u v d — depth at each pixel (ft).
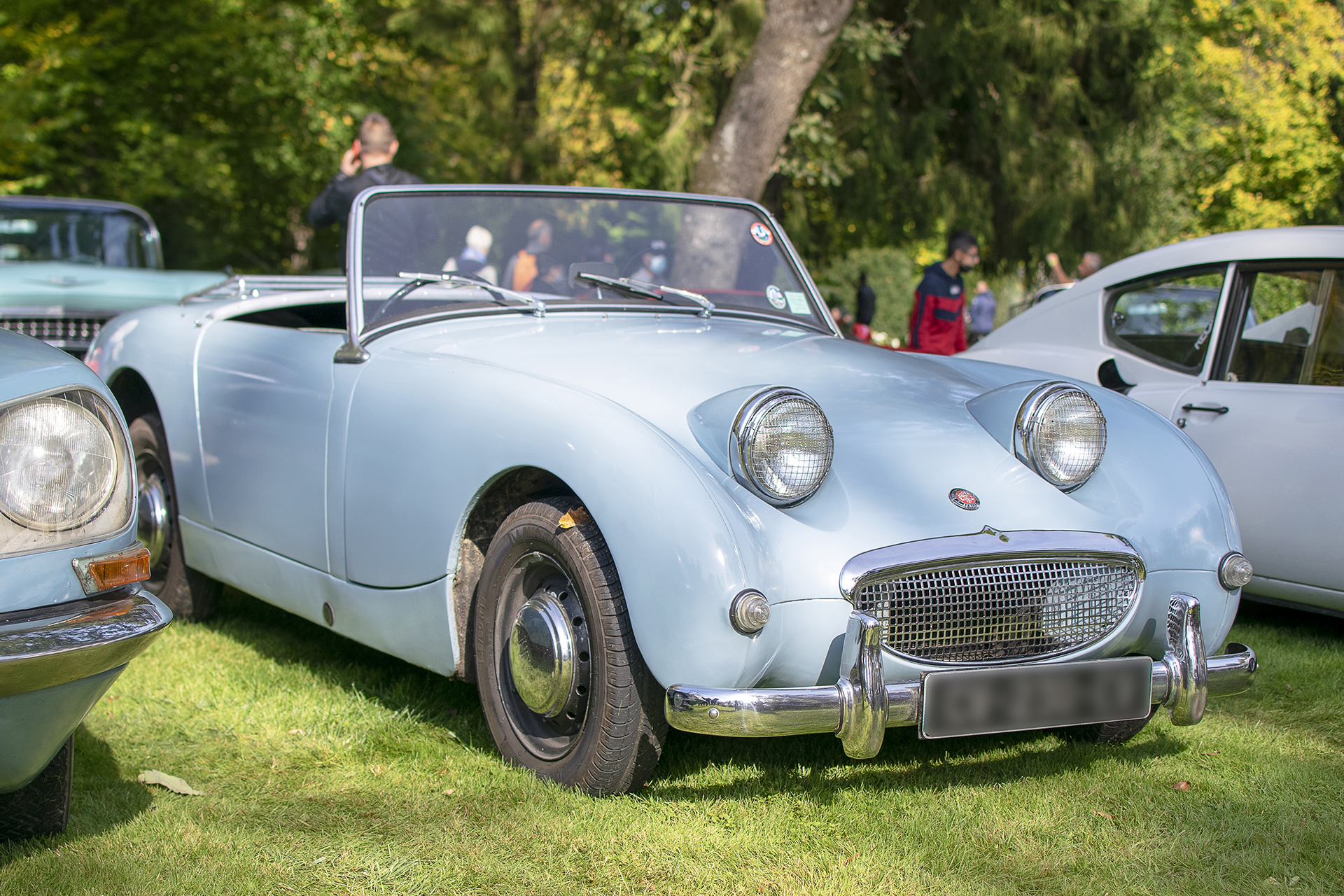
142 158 48.98
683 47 41.19
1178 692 8.18
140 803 7.95
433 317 10.42
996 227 49.73
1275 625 13.78
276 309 14.16
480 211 11.10
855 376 9.36
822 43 28.50
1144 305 14.99
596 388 8.48
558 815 7.80
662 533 7.25
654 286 11.45
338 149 56.44
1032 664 7.82
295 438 10.41
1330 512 12.37
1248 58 48.19
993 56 45.88
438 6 44.29
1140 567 8.21
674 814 7.91
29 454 6.04
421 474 8.95
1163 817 8.06
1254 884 7.09
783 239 12.46
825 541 7.43
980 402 8.93
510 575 8.58
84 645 5.99
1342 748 9.52
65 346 22.07
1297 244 13.44
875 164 46.24
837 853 7.43
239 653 11.67
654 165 44.34
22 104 40.40
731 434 7.49
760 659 7.23
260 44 52.21
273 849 7.32
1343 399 12.55
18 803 7.06
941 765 9.02
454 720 9.82
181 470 12.21
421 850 7.37
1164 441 9.27
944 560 7.51
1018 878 7.16
